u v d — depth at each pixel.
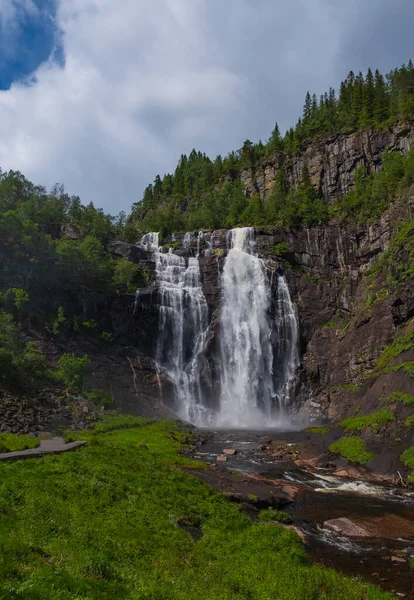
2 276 51.16
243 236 76.06
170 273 70.44
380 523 20.78
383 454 31.77
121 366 54.72
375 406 38.22
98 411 43.84
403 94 95.75
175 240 81.25
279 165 102.06
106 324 57.78
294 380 62.97
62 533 13.88
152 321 62.28
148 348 60.72
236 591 12.60
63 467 20.19
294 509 22.89
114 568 11.91
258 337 67.50
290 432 48.72
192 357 64.69
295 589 12.98
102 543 13.56
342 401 56.09
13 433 32.34
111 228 83.06
